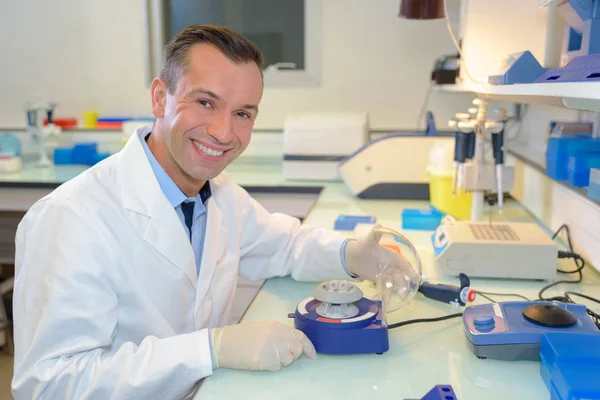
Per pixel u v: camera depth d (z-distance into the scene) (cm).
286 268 148
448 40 298
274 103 318
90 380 97
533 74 134
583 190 163
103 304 105
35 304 104
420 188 235
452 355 106
